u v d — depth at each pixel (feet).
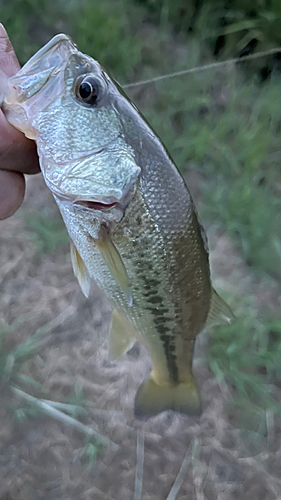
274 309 1.52
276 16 1.81
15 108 0.61
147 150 0.68
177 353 0.91
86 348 1.37
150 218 0.69
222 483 1.23
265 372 1.40
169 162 0.70
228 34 1.90
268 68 1.93
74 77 0.63
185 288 0.78
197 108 1.77
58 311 1.42
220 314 0.88
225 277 1.56
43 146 0.62
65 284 1.46
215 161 1.71
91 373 1.34
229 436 1.30
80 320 1.41
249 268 1.59
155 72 1.79
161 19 1.91
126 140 0.67
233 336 1.35
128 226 0.68
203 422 1.31
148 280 0.73
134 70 1.81
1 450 1.20
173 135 1.71
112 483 1.20
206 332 1.38
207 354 1.36
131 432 1.27
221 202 1.63
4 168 0.64
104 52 1.73
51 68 0.62
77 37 1.76
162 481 1.22
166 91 1.75
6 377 1.26
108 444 1.24
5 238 1.51
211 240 1.62
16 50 1.69
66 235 1.49
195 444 1.28
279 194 1.73
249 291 1.54
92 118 0.64
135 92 1.77
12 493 1.15
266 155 1.74
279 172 1.77
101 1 1.83
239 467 1.26
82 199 0.66
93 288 1.47
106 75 0.67
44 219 1.50
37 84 0.61
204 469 1.25
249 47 1.91
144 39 1.88
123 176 0.66
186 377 0.98
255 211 1.57
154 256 0.71
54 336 1.38
